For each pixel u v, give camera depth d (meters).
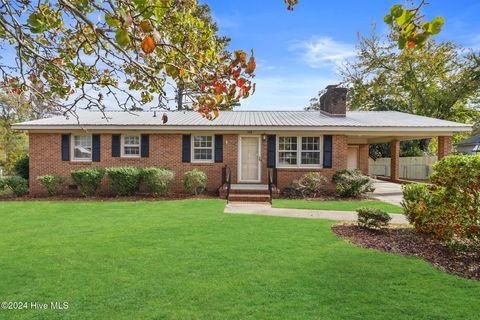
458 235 5.73
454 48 25.61
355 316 3.45
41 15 3.01
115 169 13.14
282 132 14.38
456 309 3.62
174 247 5.96
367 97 30.55
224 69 2.78
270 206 10.99
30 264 5.05
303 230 7.34
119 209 10.25
